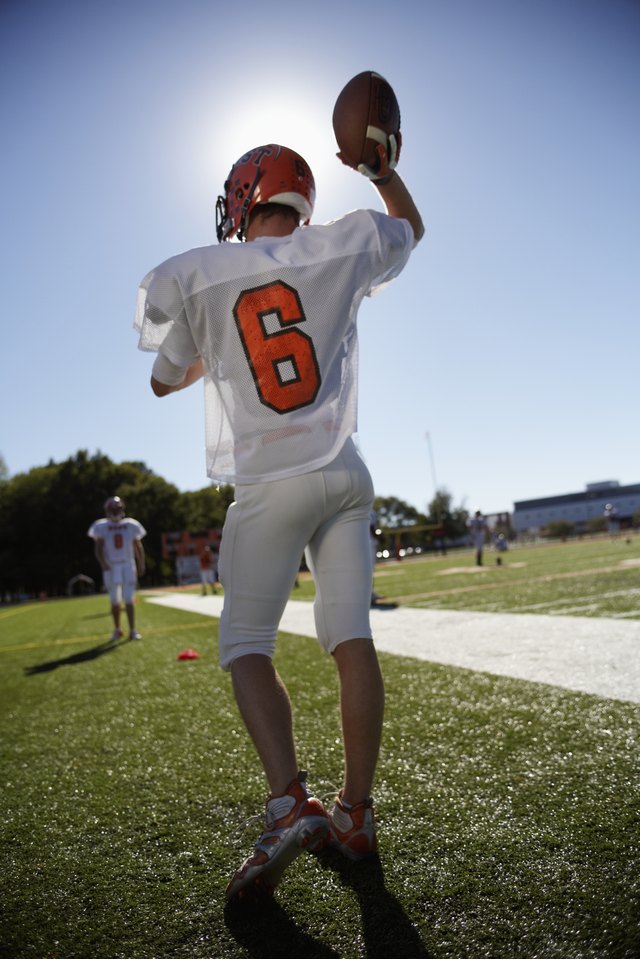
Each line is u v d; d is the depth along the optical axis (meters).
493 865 1.71
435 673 4.09
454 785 2.28
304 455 1.70
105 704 4.24
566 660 4.05
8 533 55.78
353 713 1.76
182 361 1.80
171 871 1.88
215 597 17.77
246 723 1.69
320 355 1.74
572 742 2.57
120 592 8.27
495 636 5.27
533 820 1.95
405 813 2.10
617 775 2.21
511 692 3.42
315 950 1.45
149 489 59.47
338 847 1.83
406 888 1.65
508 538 62.88
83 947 1.53
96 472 59.25
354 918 1.55
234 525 1.76
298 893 1.69
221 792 2.46
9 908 1.73
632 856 1.68
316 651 5.47
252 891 1.59
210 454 1.82
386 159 1.88
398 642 5.51
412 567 26.80
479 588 10.65
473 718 3.03
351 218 1.83
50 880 1.87
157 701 4.18
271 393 1.71
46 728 3.73
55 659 6.85
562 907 1.50
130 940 1.55
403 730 2.96
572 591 8.41
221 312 1.72
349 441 1.83
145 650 6.84
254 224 1.88
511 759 2.46
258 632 1.76
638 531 54.72
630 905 1.47
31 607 27.72
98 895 1.77
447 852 1.81
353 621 1.81
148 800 2.45
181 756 2.96
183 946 1.51
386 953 1.41
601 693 3.20
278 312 1.72
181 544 49.53
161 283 1.73
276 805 1.59
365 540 1.86
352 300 1.79
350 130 1.84
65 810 2.42
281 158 1.85
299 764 2.62
